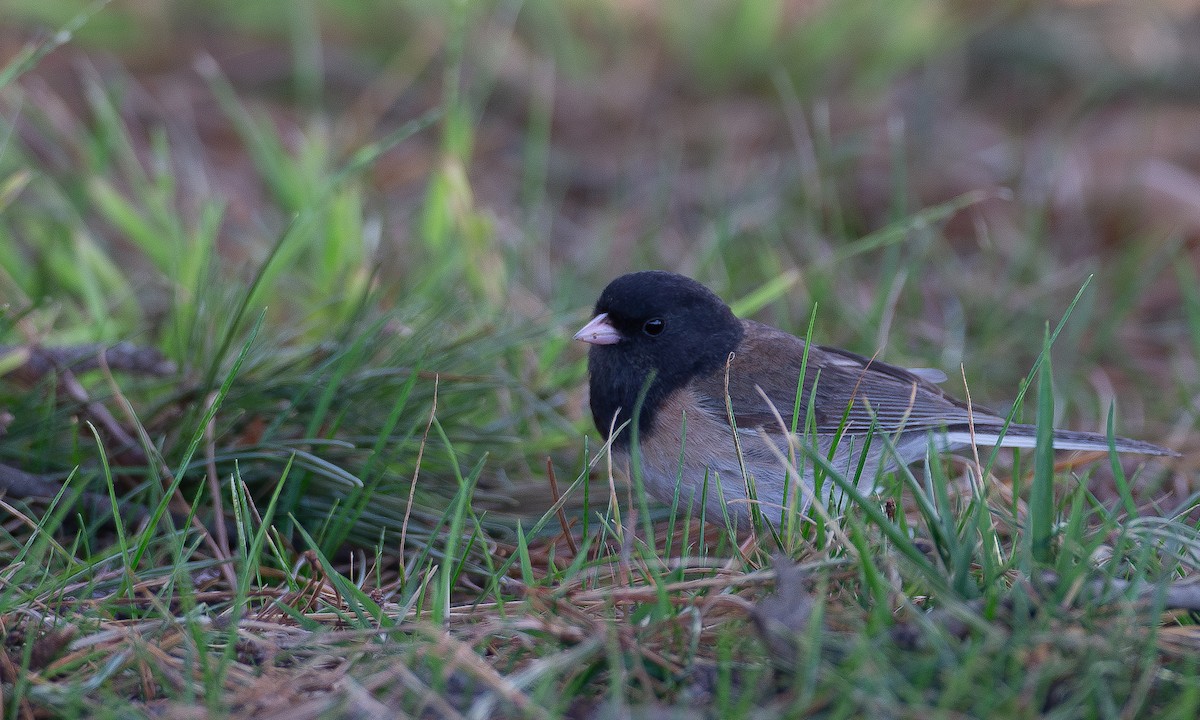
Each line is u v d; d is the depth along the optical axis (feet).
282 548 24.23
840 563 20.11
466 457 29.01
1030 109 53.47
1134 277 41.45
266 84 51.55
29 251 38.17
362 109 50.24
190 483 26.94
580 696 18.15
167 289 34.01
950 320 39.37
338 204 37.68
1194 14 58.59
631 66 54.60
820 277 37.93
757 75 53.21
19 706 17.81
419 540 25.88
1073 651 17.24
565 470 30.53
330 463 26.53
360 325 32.12
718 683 17.78
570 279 37.83
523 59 53.21
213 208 36.58
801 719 16.74
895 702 16.53
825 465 19.97
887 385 29.25
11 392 28.37
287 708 17.78
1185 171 48.32
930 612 18.86
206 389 27.40
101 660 19.30
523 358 34.19
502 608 19.99
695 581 20.08
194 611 20.25
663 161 47.34
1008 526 23.47
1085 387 36.47
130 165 39.86
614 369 28.19
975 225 45.70
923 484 30.04
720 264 39.96
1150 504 24.94
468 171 47.24
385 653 18.88
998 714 16.22
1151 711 17.01
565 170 48.06
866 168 47.75
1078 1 60.08
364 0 53.67
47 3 51.16
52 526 21.91
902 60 54.03
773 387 28.02
